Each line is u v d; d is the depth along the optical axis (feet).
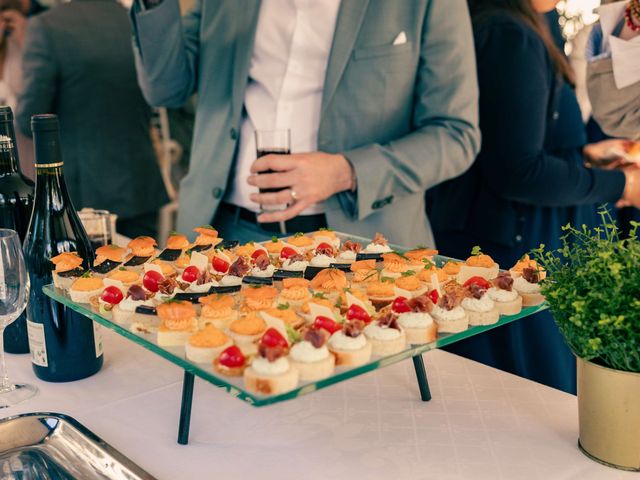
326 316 3.50
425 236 7.61
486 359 8.34
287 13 6.86
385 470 3.28
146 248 4.94
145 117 10.53
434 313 3.58
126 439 3.59
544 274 4.00
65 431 3.46
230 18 7.16
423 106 7.00
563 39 7.18
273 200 6.33
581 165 7.39
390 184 6.68
